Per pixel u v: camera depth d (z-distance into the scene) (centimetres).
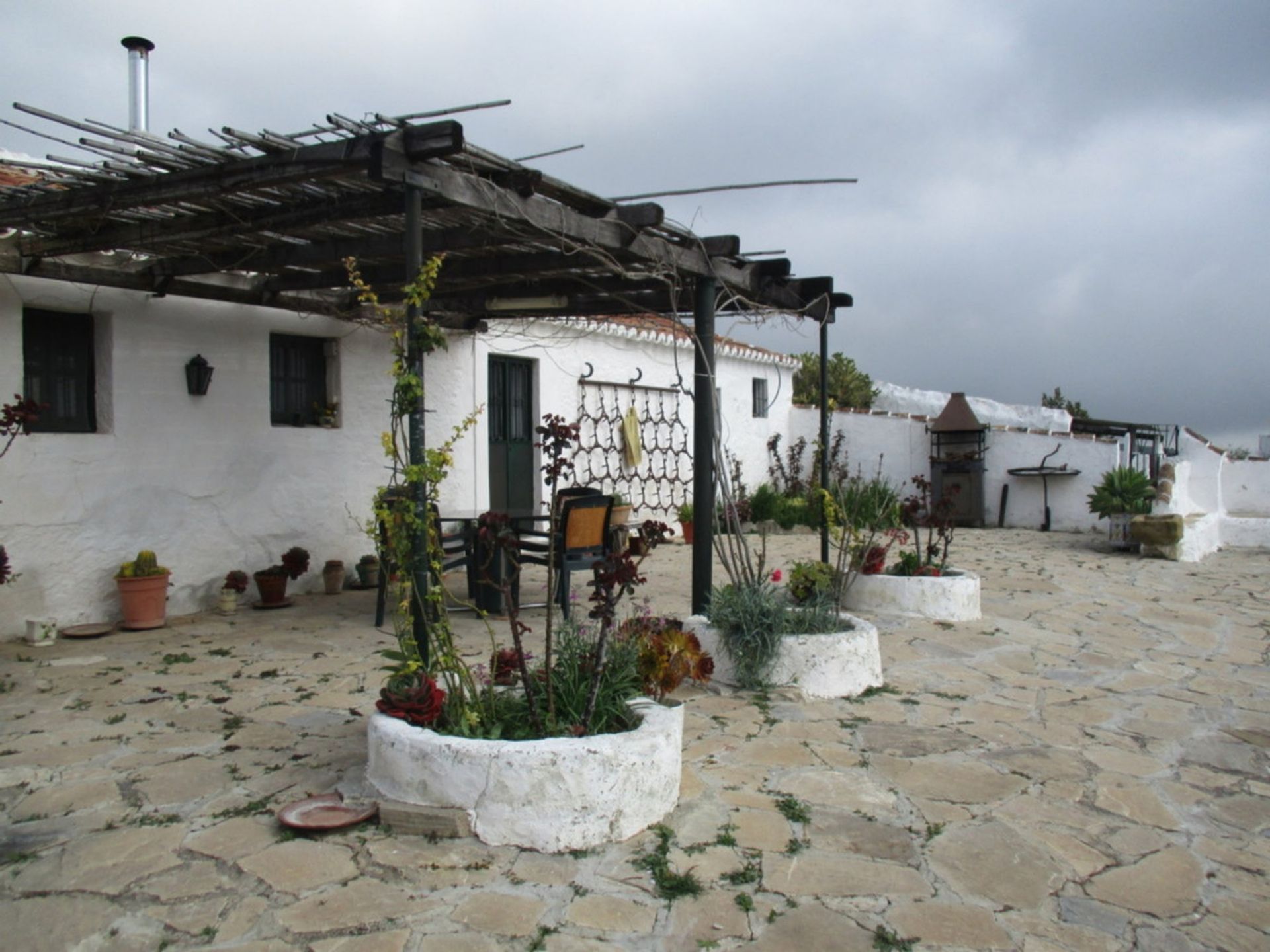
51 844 319
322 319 838
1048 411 1797
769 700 506
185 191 469
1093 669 602
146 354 705
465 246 568
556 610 730
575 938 265
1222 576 996
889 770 406
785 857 319
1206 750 448
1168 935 279
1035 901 296
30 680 530
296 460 820
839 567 650
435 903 281
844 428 1703
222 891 287
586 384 1185
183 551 733
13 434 568
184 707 479
